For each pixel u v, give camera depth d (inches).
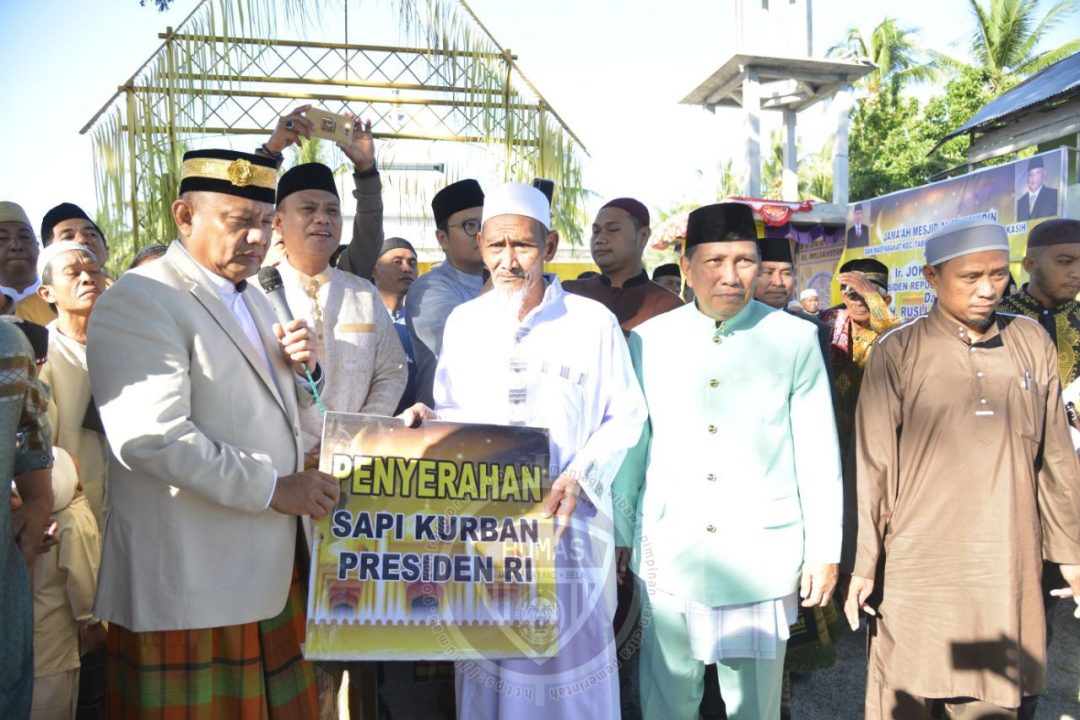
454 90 193.3
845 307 184.7
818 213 479.8
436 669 140.6
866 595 109.8
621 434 103.3
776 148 1112.2
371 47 188.9
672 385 108.7
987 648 105.8
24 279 157.8
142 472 88.4
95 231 164.4
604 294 158.1
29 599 87.0
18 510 91.5
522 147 196.2
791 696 151.0
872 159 919.7
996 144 600.4
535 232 106.3
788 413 107.5
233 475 85.7
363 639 88.3
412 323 143.1
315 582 88.6
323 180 123.3
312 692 101.0
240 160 92.7
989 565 106.0
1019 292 159.3
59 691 108.3
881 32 997.8
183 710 87.9
